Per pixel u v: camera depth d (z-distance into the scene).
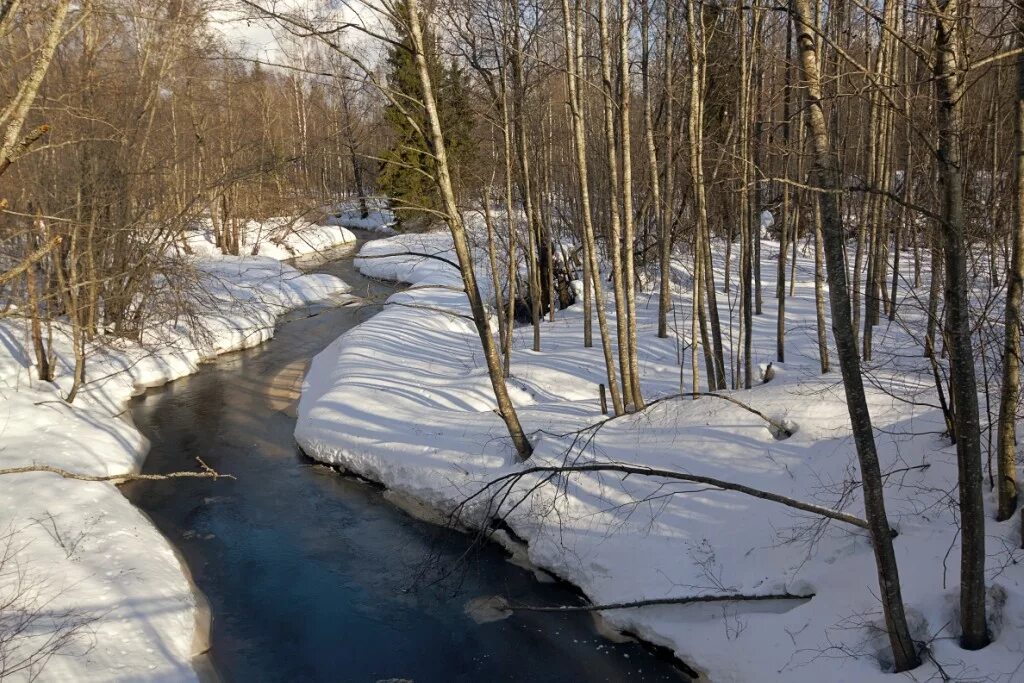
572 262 24.05
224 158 22.23
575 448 11.64
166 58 18.73
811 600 8.20
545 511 10.76
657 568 9.39
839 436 10.06
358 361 18.19
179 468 14.16
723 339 17.33
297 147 22.62
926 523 8.21
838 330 5.86
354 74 11.78
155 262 18.05
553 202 23.38
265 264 29.06
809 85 5.71
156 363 19.05
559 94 21.70
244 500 13.00
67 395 15.85
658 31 16.47
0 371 15.91
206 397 17.97
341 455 13.98
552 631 9.44
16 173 14.98
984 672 6.45
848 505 8.76
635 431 11.77
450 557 11.14
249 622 9.75
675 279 21.64
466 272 11.13
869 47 11.31
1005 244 8.07
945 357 13.09
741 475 10.10
